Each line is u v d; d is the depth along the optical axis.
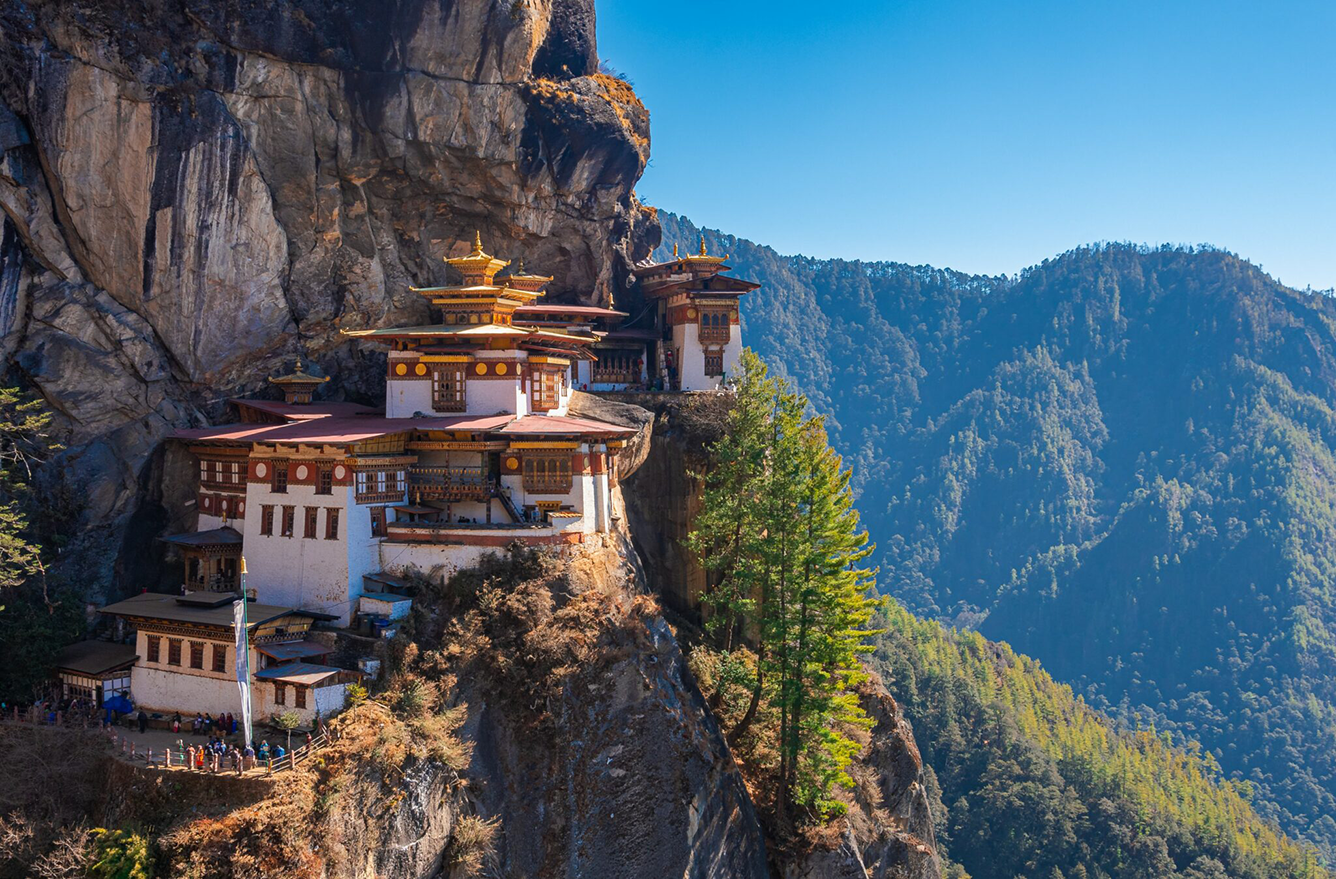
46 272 58.72
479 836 45.25
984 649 165.88
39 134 56.50
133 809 40.72
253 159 62.06
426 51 65.00
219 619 47.91
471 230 75.25
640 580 61.78
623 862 49.09
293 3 60.53
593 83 79.12
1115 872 117.62
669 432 74.50
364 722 43.44
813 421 64.12
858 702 68.44
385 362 71.62
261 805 39.09
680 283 81.56
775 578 58.88
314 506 54.19
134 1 56.84
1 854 40.00
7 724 44.94
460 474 57.34
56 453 58.25
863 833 63.62
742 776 58.31
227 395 65.12
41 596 53.91
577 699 49.41
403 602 51.84
